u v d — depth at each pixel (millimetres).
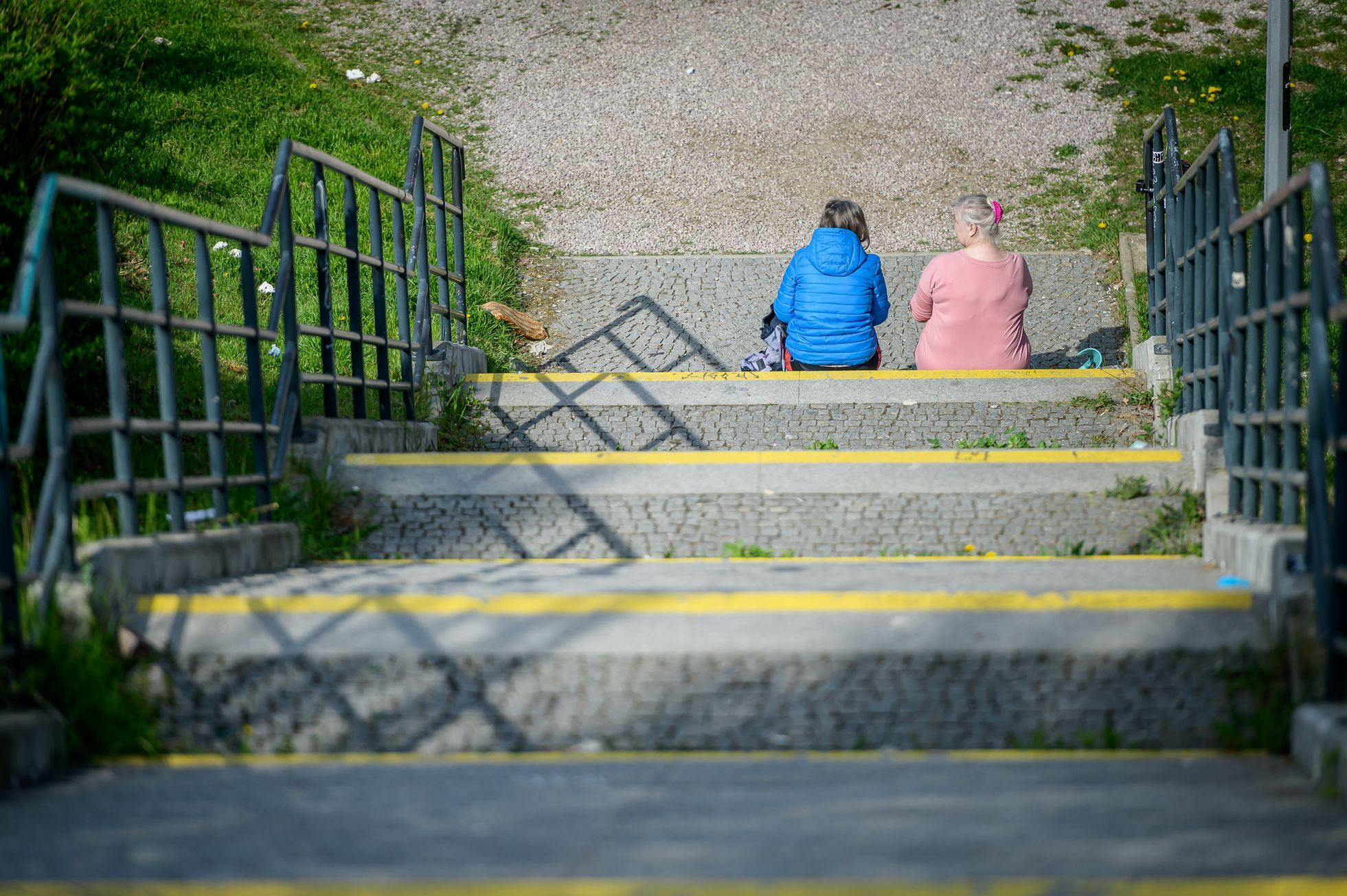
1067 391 25641
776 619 13625
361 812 9461
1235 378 17781
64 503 13289
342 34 57094
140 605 13773
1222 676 13273
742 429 25203
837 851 8102
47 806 9930
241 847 8336
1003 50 55000
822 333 29125
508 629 13672
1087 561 17500
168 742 12938
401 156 44062
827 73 54031
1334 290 12664
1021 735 12969
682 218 43188
